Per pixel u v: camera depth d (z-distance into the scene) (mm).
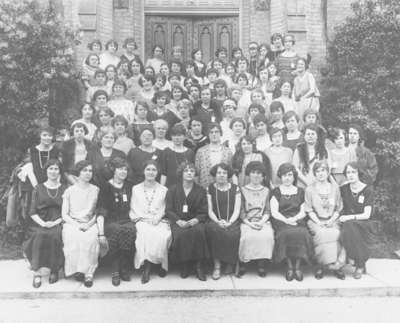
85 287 7262
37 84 10953
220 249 7637
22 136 10797
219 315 6367
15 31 10812
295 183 8180
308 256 7613
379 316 6344
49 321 6172
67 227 7488
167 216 7820
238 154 8492
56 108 11523
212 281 7535
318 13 13070
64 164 8438
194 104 10125
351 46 11867
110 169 7902
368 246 7891
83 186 7738
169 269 8117
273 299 7023
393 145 10742
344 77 11836
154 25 14422
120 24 13602
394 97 11508
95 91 10250
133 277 7738
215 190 7957
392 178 11031
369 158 9508
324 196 7973
